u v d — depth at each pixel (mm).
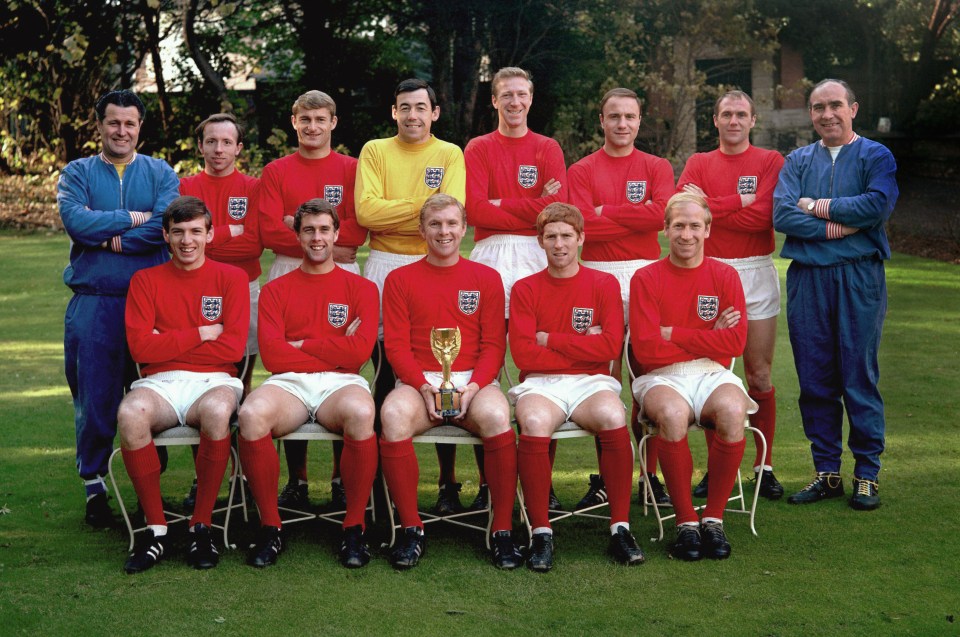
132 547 4160
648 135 19797
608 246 5039
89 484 4633
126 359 4699
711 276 4465
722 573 3938
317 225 4402
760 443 4961
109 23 17500
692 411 4309
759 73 22062
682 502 4191
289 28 20438
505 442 4148
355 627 3469
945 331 8828
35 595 3766
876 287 4723
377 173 4859
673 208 4398
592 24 19469
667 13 19234
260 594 3779
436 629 3443
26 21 17250
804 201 4801
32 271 12828
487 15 19312
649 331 4422
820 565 3984
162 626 3486
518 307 4484
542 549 4059
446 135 19656
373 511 4699
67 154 18016
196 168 17891
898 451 5469
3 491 5062
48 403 6895
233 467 4449
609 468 4172
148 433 4156
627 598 3703
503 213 4926
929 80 21703
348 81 19531
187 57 19016
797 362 4902
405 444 4168
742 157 5164
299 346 4402
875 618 3480
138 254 4660
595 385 4332
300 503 4914
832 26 21938
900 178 19422
